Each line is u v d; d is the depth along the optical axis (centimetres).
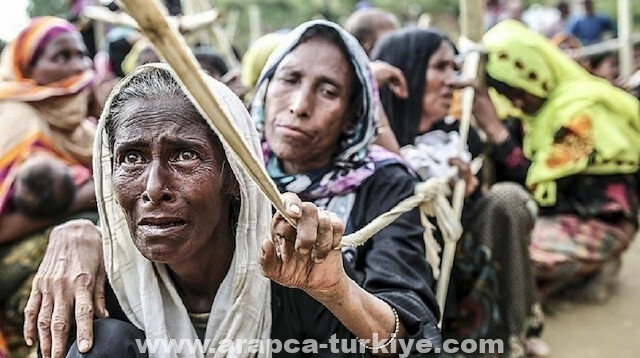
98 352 157
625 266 492
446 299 303
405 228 205
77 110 346
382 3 1576
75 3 634
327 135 210
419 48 307
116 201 159
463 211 310
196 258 164
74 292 169
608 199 407
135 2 97
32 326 170
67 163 339
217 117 112
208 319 172
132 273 169
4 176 315
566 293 432
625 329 388
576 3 1024
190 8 484
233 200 165
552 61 400
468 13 342
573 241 400
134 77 156
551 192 398
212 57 419
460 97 352
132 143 150
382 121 269
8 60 351
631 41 655
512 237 305
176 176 150
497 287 307
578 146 393
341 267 150
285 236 138
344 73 211
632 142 404
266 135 218
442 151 297
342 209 211
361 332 165
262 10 1617
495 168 359
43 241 304
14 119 331
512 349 308
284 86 212
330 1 1591
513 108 412
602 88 403
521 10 948
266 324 172
